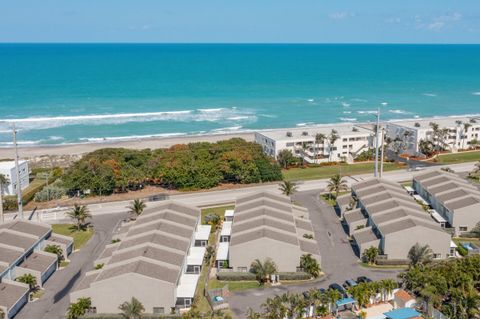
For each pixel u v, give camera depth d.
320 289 90.56
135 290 84.81
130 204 142.12
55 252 104.69
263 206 118.44
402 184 156.00
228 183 162.75
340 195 146.75
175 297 85.88
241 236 102.56
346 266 103.06
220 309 85.88
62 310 87.06
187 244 101.25
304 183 161.12
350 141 195.25
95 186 149.75
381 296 87.69
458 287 85.06
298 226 113.62
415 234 103.50
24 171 157.12
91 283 84.62
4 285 88.06
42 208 140.88
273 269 94.75
